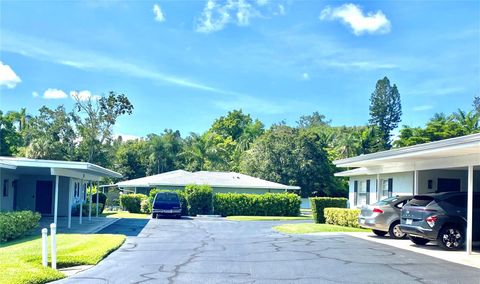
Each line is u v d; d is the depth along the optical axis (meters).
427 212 14.98
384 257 13.33
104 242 16.11
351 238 18.36
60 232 20.53
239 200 37.47
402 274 10.88
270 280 10.20
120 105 54.72
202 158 63.00
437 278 10.45
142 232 21.33
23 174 29.03
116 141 67.25
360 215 19.27
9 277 9.83
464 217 14.99
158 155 62.81
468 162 14.74
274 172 54.03
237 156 66.19
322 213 27.64
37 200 30.81
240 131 81.88
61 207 31.27
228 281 10.09
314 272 11.11
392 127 75.19
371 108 76.00
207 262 12.55
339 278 10.43
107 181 59.75
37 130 51.44
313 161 54.16
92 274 10.91
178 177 41.31
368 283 9.96
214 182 40.00
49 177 30.95
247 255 13.81
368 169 25.42
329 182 55.47
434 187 21.98
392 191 25.09
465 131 47.31
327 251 14.56
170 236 19.56
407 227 15.61
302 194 54.12
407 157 16.91
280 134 55.53
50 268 11.16
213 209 37.25
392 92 75.44
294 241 17.34
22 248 14.18
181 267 11.77
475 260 12.83
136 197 38.53
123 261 12.77
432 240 15.26
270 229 23.44
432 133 48.12
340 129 71.00
